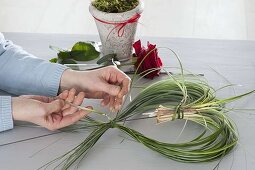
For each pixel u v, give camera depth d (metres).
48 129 1.03
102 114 1.03
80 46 1.22
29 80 1.12
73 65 1.18
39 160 0.95
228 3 2.71
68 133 1.01
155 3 2.71
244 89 1.12
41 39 1.30
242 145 0.98
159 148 0.94
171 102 1.08
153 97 1.07
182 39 1.30
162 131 1.02
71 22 2.56
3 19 2.59
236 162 0.94
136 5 1.18
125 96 1.11
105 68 1.09
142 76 1.13
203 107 1.01
